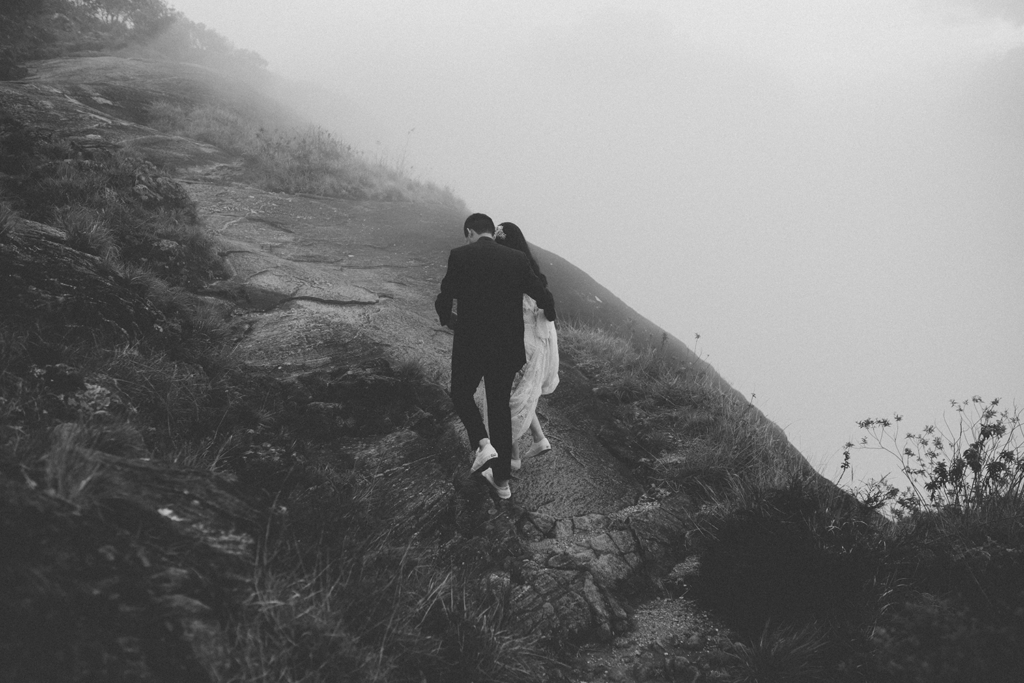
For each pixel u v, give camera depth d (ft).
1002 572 9.52
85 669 4.59
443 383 15.88
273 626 6.41
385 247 26.78
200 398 11.89
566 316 23.79
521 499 12.28
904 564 10.10
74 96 38.17
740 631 9.86
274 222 27.07
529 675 8.55
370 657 6.98
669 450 15.25
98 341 11.42
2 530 5.08
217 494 7.82
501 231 12.25
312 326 17.74
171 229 20.24
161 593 5.57
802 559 9.86
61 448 6.77
